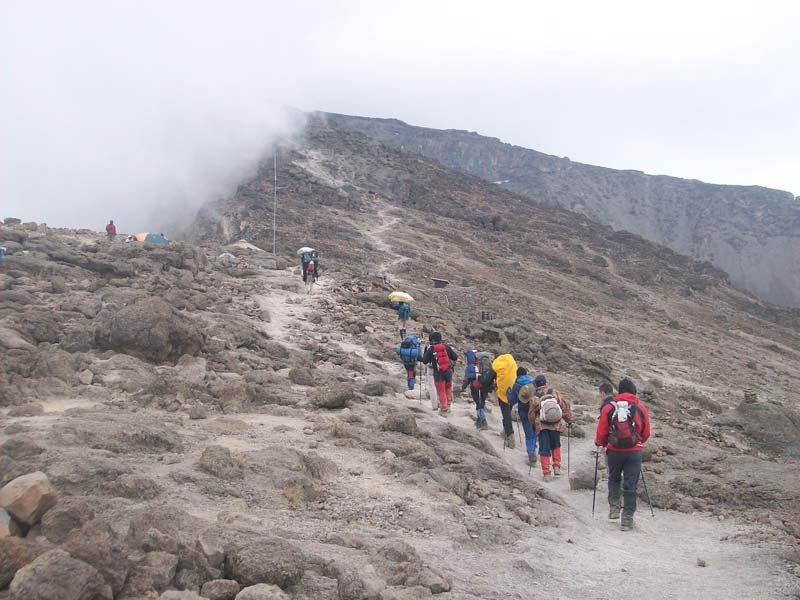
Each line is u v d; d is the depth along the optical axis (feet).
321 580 14.53
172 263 79.05
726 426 62.39
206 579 13.71
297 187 344.08
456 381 55.52
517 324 91.04
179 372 38.50
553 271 274.77
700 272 355.36
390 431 31.60
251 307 69.10
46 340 41.32
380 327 71.15
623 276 303.07
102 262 68.74
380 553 17.11
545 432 33.68
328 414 34.71
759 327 272.10
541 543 21.71
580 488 32.12
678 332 204.54
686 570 21.33
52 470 18.51
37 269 63.72
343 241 252.62
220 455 21.94
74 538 13.01
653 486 32.14
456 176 437.17
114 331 39.40
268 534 16.46
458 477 25.99
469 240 292.40
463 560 18.98
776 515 28.99
